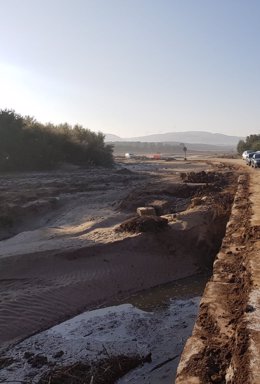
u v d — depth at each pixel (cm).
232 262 1033
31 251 1598
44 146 5134
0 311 1217
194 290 1512
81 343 1073
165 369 938
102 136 6431
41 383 886
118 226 1912
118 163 6919
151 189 2792
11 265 1506
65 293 1374
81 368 938
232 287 859
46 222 2334
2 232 2156
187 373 577
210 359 597
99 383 884
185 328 1154
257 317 675
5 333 1134
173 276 1648
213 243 1856
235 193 2445
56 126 5938
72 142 5747
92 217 2241
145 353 1012
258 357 554
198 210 2031
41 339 1112
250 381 506
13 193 2759
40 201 2525
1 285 1402
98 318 1232
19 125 5253
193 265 1744
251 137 10012
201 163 6456
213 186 2791
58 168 5209
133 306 1351
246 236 1233
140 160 8269
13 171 4769
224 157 8738
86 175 4288
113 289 1473
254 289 791
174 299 1417
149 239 1773
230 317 724
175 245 1806
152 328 1160
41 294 1343
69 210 2484
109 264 1611
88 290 1425
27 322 1195
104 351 1020
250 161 4984
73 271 1536
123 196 2775
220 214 1975
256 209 1711
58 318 1252
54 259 1570
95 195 2841
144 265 1653
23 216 2341
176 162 7069
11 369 960
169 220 1975
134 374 928
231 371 547
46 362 977
